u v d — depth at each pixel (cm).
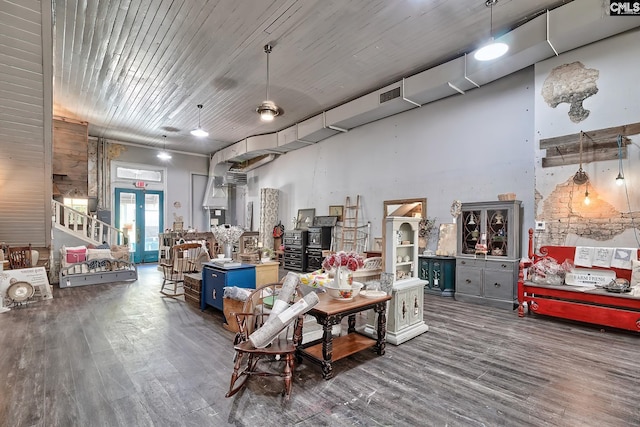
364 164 732
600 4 366
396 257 357
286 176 959
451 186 580
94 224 746
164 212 1068
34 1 351
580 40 407
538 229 458
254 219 1098
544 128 455
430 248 603
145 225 1033
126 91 616
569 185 435
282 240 949
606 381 256
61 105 691
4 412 213
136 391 241
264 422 204
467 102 561
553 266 427
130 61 500
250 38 440
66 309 466
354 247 731
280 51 475
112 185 971
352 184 759
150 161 1048
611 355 306
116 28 414
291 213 938
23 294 488
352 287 294
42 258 673
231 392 233
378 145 702
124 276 687
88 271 664
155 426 200
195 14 387
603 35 398
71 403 225
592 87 417
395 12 391
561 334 364
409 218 367
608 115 406
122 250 739
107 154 962
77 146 793
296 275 281
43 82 433
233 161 1096
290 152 943
